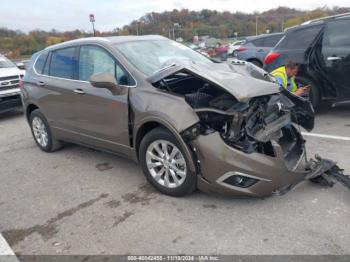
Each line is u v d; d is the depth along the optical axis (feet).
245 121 11.23
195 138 11.08
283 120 12.67
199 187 11.73
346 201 11.48
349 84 19.79
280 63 22.20
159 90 12.35
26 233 11.31
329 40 20.29
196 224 10.88
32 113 18.81
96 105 14.38
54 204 13.06
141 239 10.41
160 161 12.59
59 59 16.81
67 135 16.88
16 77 28.63
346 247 9.30
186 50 16.42
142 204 12.37
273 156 10.96
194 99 11.99
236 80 11.76
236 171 10.74
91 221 11.62
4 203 13.52
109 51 14.24
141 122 12.43
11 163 17.89
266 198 12.00
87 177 15.20
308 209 11.18
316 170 12.37
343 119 20.80
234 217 11.07
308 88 20.07
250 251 9.47
